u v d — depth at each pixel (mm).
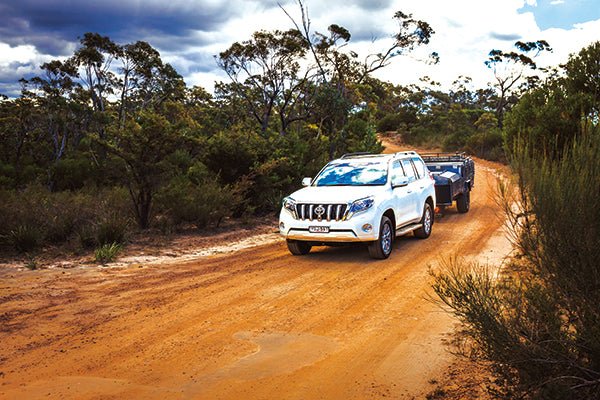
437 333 5438
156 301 6941
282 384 4352
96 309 6617
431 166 15625
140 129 12734
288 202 9664
